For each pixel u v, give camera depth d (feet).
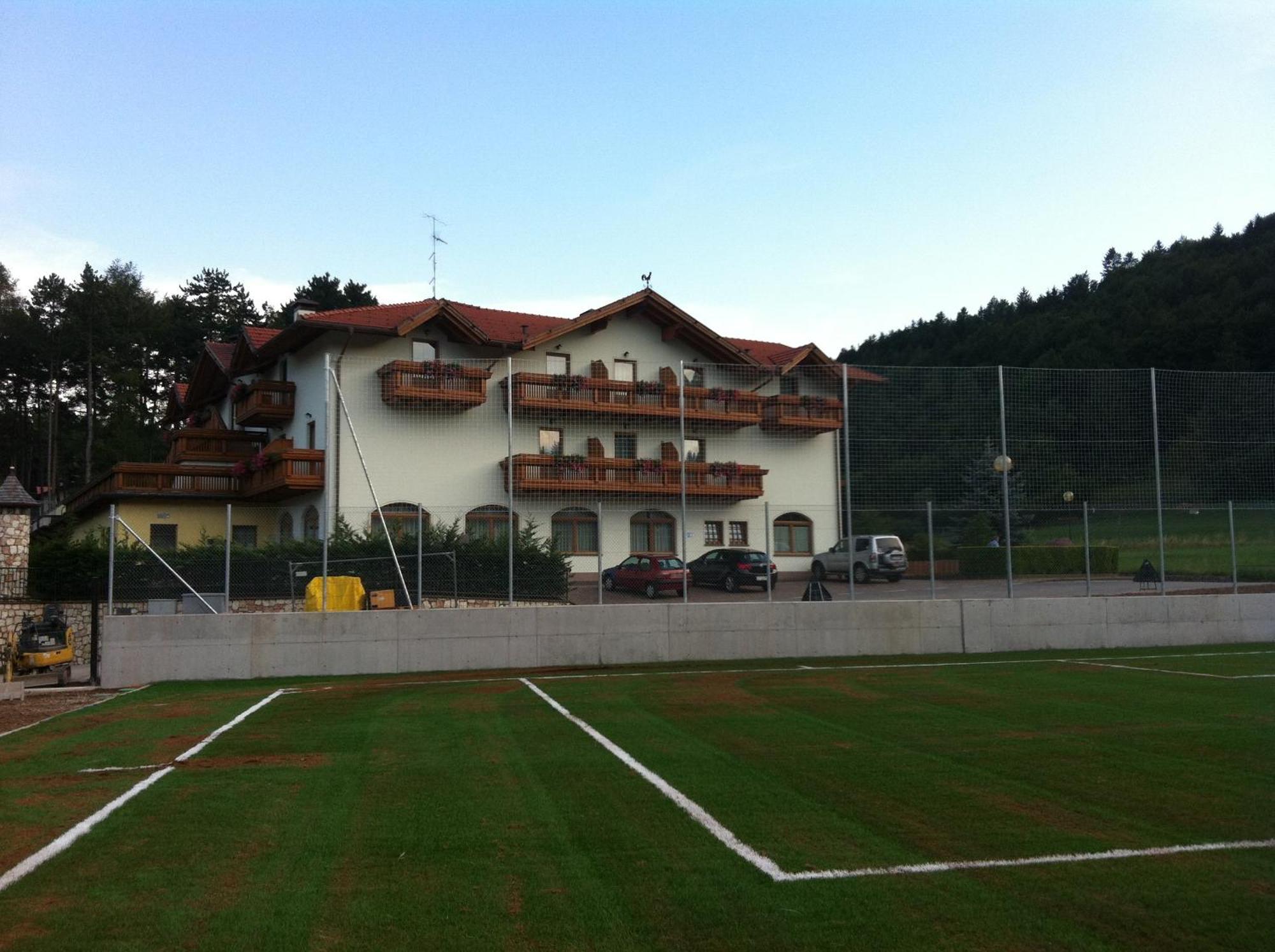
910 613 63.82
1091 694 44.50
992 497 66.95
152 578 58.13
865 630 63.16
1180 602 67.62
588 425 95.20
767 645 61.87
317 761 30.94
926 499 66.69
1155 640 67.10
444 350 104.63
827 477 82.43
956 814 23.65
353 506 88.53
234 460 121.39
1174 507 68.13
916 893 18.13
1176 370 73.61
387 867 19.88
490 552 62.08
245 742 34.63
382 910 17.46
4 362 213.46
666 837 21.81
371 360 100.48
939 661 59.47
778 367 83.87
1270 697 43.19
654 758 30.63
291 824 23.25
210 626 55.57
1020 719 37.63
